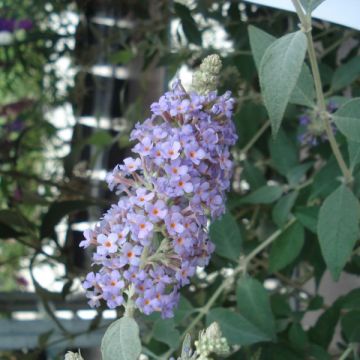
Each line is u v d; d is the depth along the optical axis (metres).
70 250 0.54
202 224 0.24
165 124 0.25
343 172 0.33
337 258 0.31
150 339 0.40
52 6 0.75
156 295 0.23
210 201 0.24
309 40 0.26
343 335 0.41
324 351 0.37
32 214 0.84
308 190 0.42
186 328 0.40
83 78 0.73
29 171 0.86
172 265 0.23
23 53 0.78
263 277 0.47
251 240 0.46
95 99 0.77
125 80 0.76
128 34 0.68
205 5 0.57
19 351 0.61
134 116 0.67
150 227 0.23
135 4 0.66
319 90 0.30
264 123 0.51
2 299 0.65
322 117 0.31
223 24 0.56
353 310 0.37
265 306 0.36
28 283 0.94
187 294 0.49
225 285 0.38
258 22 0.52
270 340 0.35
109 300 0.23
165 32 0.63
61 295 0.50
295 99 0.32
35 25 0.78
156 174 0.24
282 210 0.39
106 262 0.23
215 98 0.25
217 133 0.25
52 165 0.86
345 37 0.47
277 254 0.39
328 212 0.31
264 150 0.52
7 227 0.48
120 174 0.25
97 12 0.72
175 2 0.52
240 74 0.49
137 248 0.23
